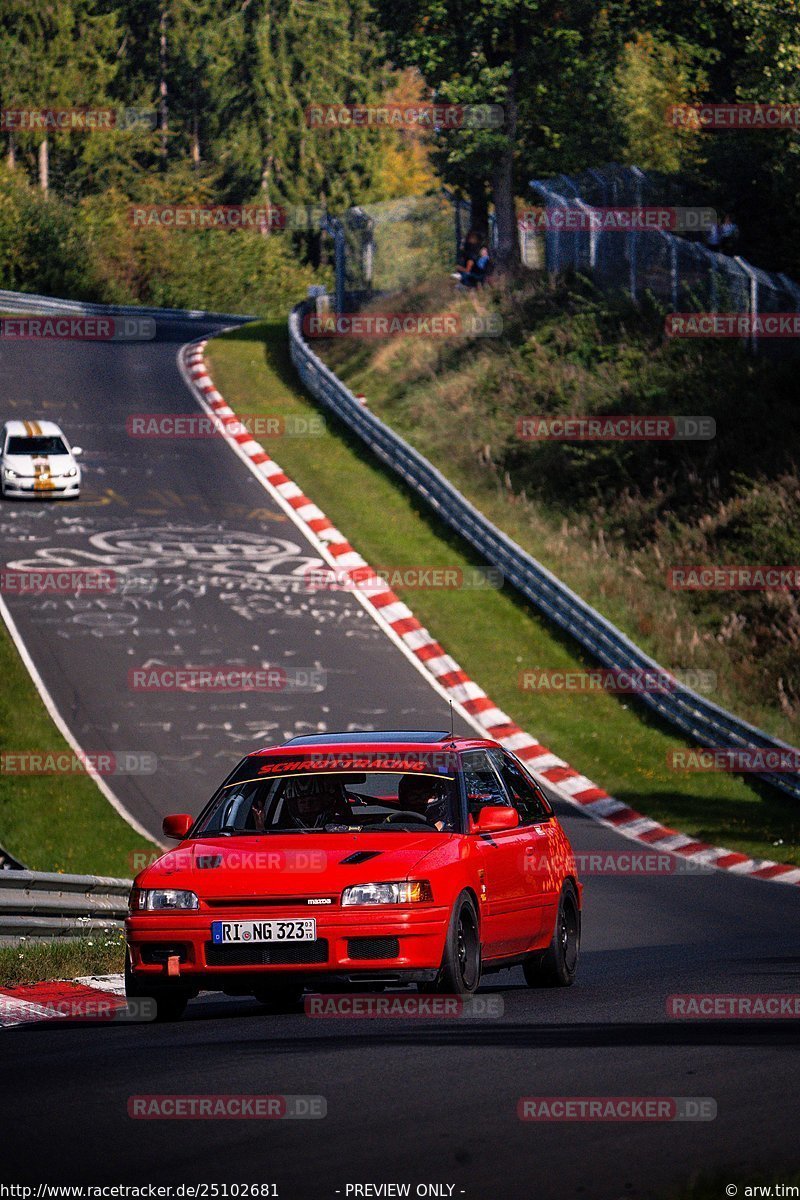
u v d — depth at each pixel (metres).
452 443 165.75
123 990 39.16
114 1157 20.22
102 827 86.31
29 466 145.12
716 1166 19.20
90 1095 23.89
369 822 36.66
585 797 98.69
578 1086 23.89
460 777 36.69
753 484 141.12
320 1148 20.53
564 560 140.50
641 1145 20.38
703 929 63.19
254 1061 26.41
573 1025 29.98
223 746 99.06
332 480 156.62
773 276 164.38
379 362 190.88
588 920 67.12
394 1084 24.28
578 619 124.31
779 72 173.75
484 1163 19.66
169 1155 20.31
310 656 115.88
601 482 151.50
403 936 31.95
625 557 140.25
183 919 32.41
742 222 181.50
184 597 124.31
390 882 32.25
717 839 89.56
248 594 126.31
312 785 37.38
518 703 113.81
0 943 47.28
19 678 107.31
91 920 53.56
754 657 123.00
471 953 33.88
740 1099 22.84
